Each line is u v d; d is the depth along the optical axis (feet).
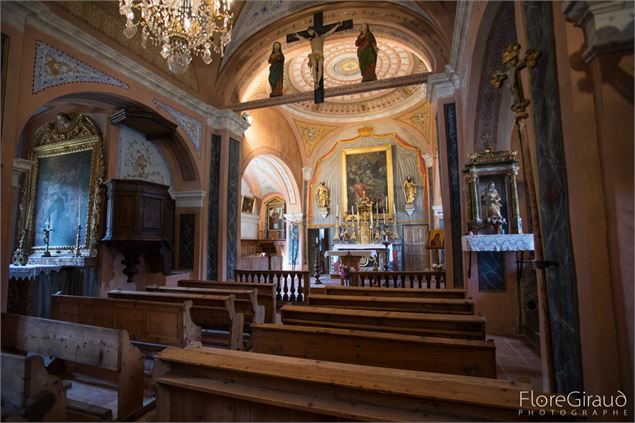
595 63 5.41
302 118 42.98
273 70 24.86
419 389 4.83
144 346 13.74
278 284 24.03
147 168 23.02
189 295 13.48
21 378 6.57
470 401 4.51
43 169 21.86
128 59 18.97
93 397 10.14
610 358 5.16
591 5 5.12
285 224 51.26
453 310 11.43
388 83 22.07
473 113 17.40
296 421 5.19
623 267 4.98
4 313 10.55
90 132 20.76
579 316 5.81
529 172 6.81
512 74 6.98
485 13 12.54
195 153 24.21
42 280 18.76
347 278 31.12
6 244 13.00
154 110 21.01
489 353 6.83
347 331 7.96
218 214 25.34
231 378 5.90
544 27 6.86
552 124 6.61
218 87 26.12
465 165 17.42
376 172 44.86
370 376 5.30
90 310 13.02
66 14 16.26
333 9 23.66
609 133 5.20
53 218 20.92
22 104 14.29
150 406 8.34
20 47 13.94
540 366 12.55
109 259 19.76
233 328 12.94
